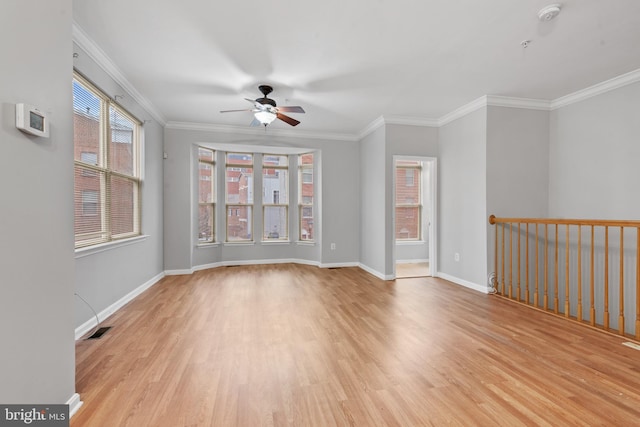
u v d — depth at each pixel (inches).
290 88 146.1
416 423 61.4
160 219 193.6
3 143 46.5
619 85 134.9
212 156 233.8
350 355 90.5
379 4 87.0
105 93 121.0
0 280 46.0
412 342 99.5
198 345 97.1
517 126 162.2
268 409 65.7
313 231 243.6
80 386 74.0
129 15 91.6
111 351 92.7
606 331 107.8
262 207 247.1
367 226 220.4
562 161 159.6
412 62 121.0
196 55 115.5
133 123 156.1
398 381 76.6
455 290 165.8
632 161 131.3
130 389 72.8
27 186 51.9
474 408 66.0
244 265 239.9
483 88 147.0
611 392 71.8
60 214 61.2
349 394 71.2
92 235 115.1
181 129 205.5
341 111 181.0
